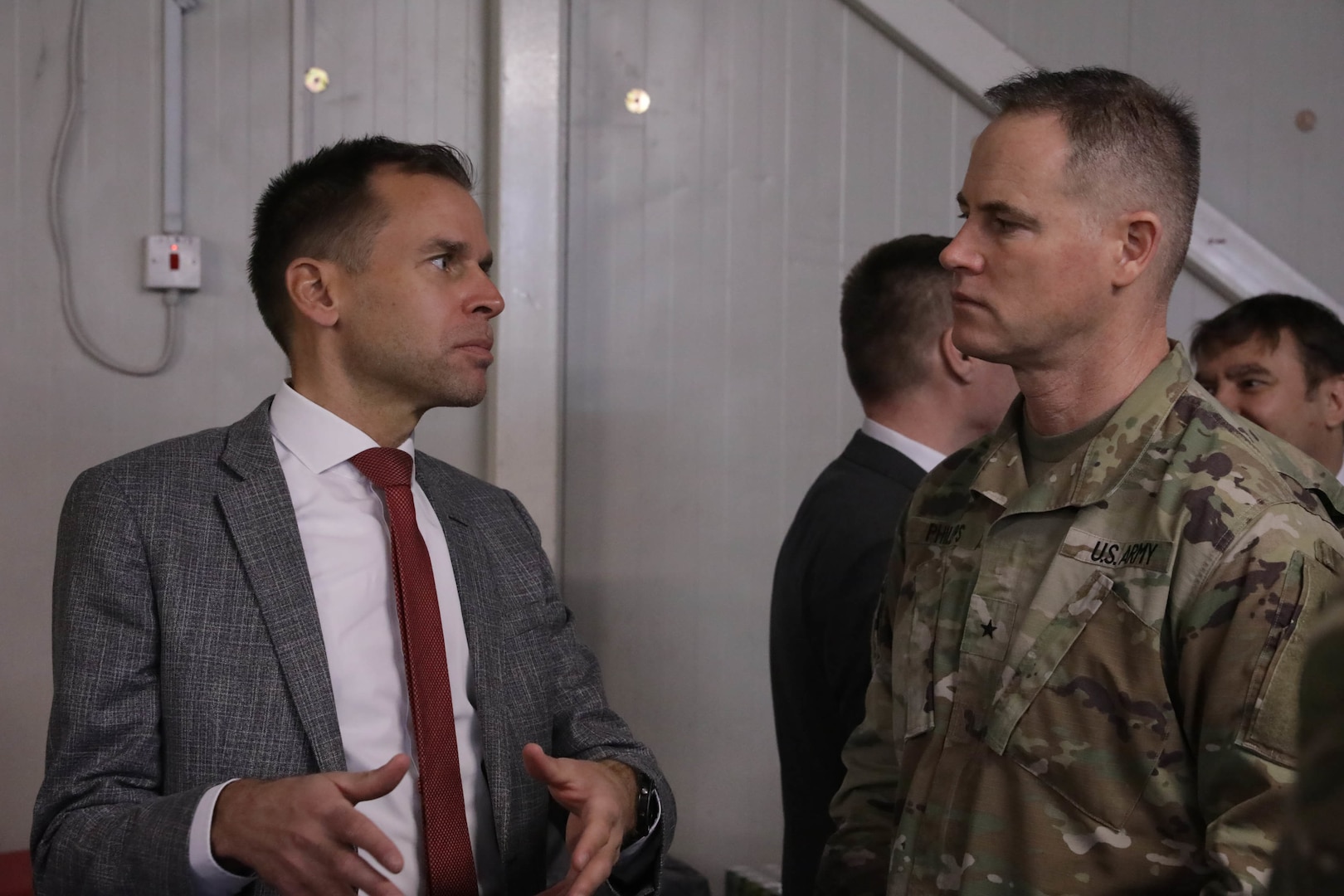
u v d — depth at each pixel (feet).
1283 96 11.82
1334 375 6.81
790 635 6.23
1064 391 4.13
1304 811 1.66
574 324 10.94
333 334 5.04
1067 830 3.70
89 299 9.78
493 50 10.50
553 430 10.45
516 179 10.40
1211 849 3.31
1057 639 3.81
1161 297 4.08
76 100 9.71
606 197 11.00
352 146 5.23
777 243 11.24
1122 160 3.93
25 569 9.62
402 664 4.76
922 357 6.16
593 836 4.17
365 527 4.91
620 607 10.95
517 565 5.37
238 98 10.12
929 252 6.29
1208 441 3.77
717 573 11.14
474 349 5.07
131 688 4.40
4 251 9.62
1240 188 11.76
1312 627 3.38
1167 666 3.63
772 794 11.18
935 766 4.11
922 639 4.33
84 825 4.16
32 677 9.62
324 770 4.38
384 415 5.10
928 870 4.00
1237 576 3.50
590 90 10.96
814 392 11.31
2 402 9.60
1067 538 3.90
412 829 4.60
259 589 4.52
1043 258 3.94
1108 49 11.62
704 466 11.12
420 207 5.00
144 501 4.59
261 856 3.84
